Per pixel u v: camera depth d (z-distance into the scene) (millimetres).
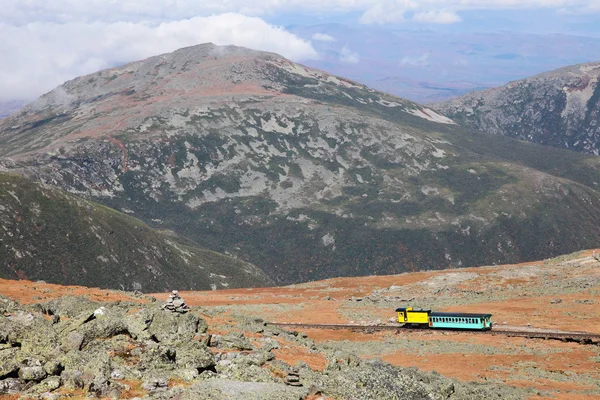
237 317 69000
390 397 37594
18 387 29906
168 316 45094
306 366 43344
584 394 53500
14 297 65062
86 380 31688
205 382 33750
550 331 81688
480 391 47500
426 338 81250
